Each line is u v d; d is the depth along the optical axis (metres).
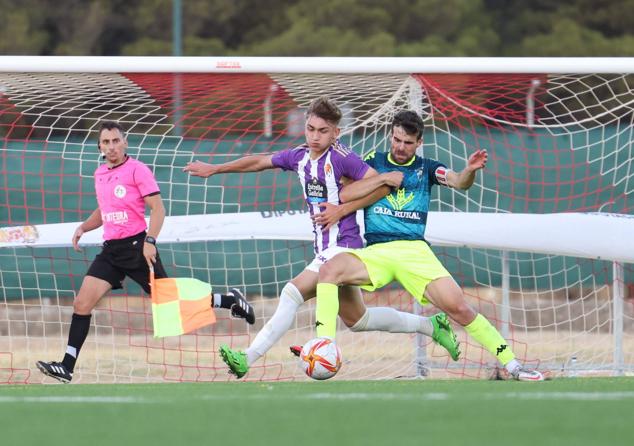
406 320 25.42
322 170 23.81
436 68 27.80
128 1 100.50
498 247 27.94
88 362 33.56
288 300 23.98
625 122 53.72
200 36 100.25
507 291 29.39
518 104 34.03
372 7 98.38
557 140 35.88
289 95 30.98
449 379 26.08
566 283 33.19
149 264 24.83
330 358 22.69
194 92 30.69
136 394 19.84
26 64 27.56
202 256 38.00
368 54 91.50
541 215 27.91
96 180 25.41
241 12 101.19
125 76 28.39
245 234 28.69
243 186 31.91
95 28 98.00
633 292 40.03
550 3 102.06
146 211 34.44
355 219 24.12
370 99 30.88
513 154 35.91
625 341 36.84
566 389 20.36
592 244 27.72
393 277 24.03
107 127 25.12
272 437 14.27
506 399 18.00
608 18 99.81
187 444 13.86
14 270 37.91
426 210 24.27
